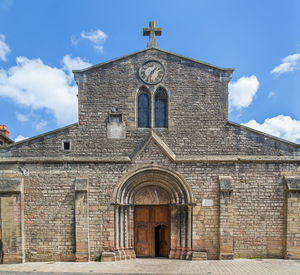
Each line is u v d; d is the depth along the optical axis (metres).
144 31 15.45
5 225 12.98
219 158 13.45
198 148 13.88
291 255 12.75
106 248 13.09
